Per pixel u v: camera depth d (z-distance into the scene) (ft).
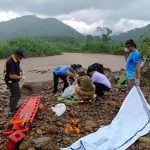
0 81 58.70
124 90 43.50
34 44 134.92
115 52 154.71
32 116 32.04
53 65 91.25
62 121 32.37
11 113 34.99
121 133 29.48
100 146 27.50
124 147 27.53
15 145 27.14
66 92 39.06
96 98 38.65
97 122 32.65
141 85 48.01
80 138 28.81
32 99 37.60
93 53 163.32
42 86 49.44
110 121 32.89
